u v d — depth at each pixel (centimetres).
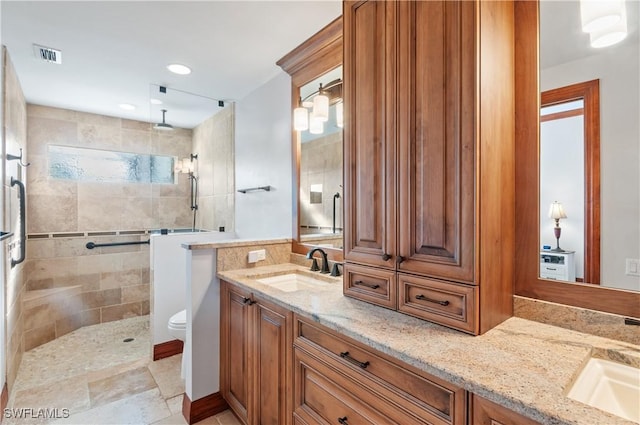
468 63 106
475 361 89
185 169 402
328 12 179
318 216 220
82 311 351
